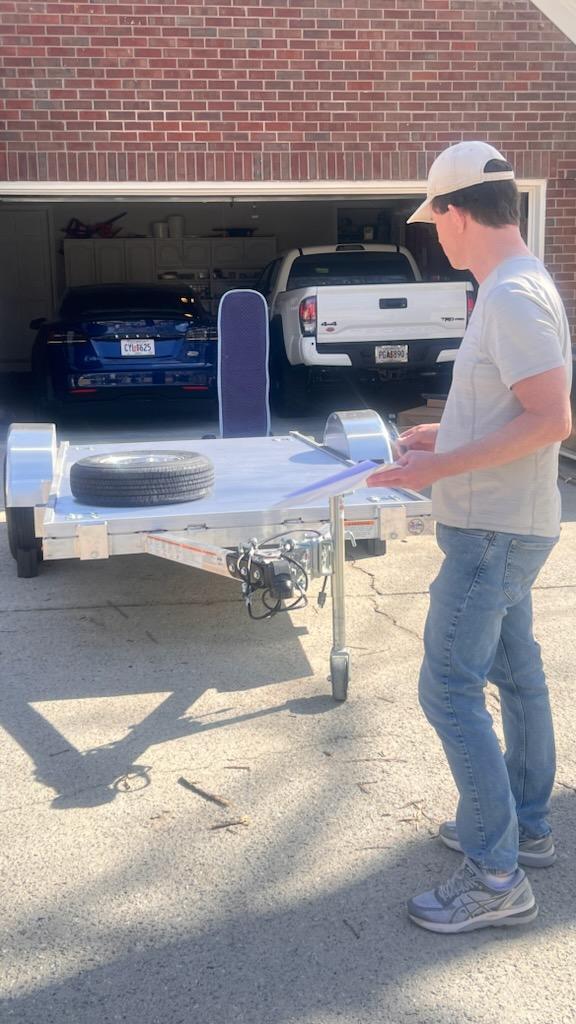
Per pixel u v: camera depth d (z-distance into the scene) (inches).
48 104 366.3
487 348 88.2
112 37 364.8
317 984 89.8
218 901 102.0
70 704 150.3
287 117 380.2
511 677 104.2
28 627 183.8
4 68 362.6
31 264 748.0
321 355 406.9
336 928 97.6
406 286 407.5
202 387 433.7
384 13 378.3
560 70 393.1
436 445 96.0
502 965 91.9
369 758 131.7
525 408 85.7
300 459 224.1
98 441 394.0
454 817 116.9
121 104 369.4
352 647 171.9
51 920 99.3
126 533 156.1
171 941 96.0
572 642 171.6
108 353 422.6
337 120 383.6
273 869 107.5
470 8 382.6
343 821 116.6
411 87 385.7
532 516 91.0
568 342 91.5
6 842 113.3
